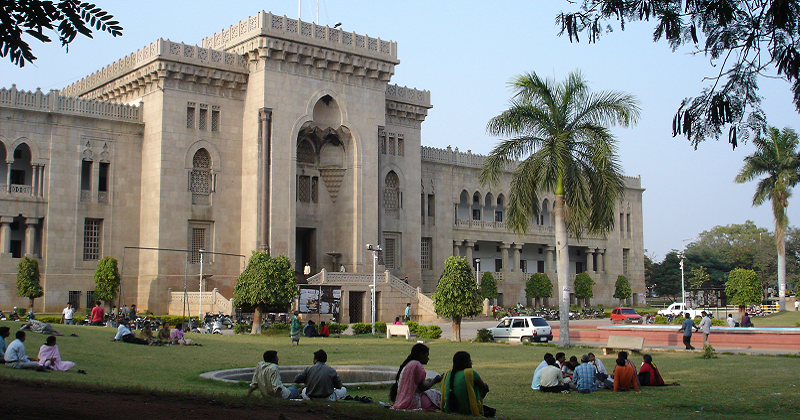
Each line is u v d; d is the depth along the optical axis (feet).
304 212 213.46
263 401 50.67
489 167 127.13
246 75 203.10
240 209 202.80
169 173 192.95
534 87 124.88
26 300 181.78
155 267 190.60
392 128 235.81
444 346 128.88
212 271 197.67
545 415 57.47
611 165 122.83
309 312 181.27
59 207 187.83
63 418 40.68
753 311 243.40
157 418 42.50
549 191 126.52
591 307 282.77
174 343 109.70
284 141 199.21
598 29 45.14
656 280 409.49
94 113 193.16
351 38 211.00
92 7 35.78
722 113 42.24
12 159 182.91
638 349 112.27
